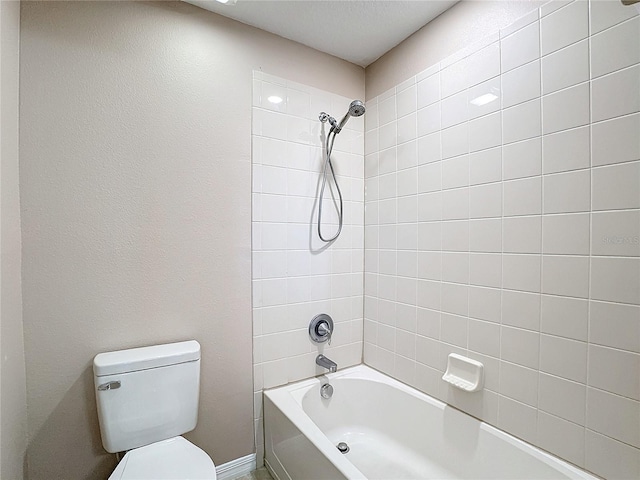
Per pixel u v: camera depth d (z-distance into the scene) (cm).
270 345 173
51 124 121
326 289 191
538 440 121
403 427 170
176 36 146
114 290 133
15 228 112
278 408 154
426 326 165
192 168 149
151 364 127
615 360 101
